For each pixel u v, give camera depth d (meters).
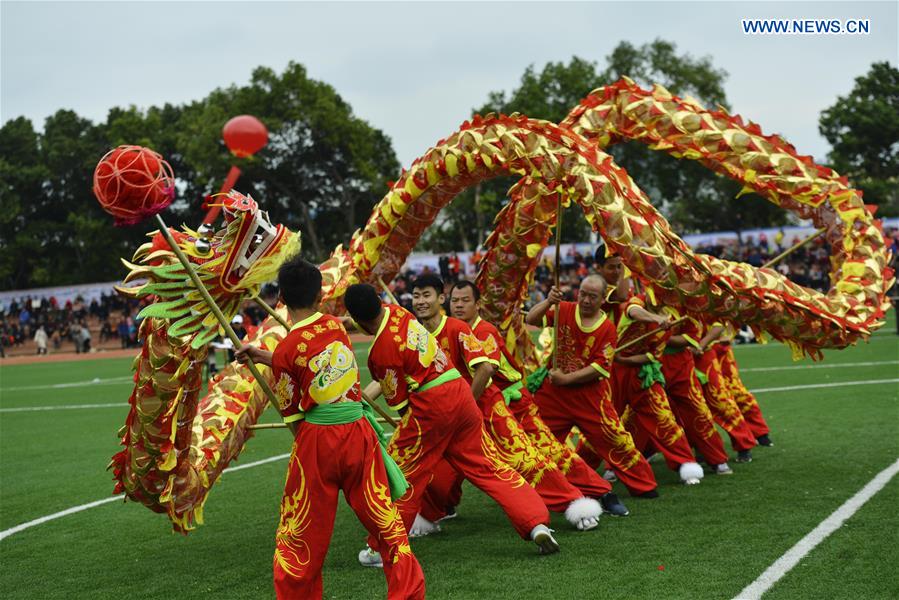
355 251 7.27
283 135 37.28
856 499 6.23
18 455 10.50
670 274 5.93
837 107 38.78
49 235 49.34
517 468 5.86
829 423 9.51
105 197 4.25
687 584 4.59
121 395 17.28
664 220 6.04
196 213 44.16
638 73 33.94
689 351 7.50
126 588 5.21
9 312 41.75
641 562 5.03
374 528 4.39
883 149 38.81
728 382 8.52
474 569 5.12
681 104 7.27
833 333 6.41
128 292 4.72
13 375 25.09
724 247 32.62
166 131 43.91
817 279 29.44
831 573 4.64
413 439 5.16
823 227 7.36
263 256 4.91
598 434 6.56
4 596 5.15
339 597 4.80
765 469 7.50
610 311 7.05
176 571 5.51
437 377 5.13
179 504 5.29
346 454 4.34
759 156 7.12
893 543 5.14
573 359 6.45
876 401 10.80
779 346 20.52
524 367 7.13
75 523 6.96
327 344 4.36
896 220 29.16
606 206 5.90
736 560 4.96
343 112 37.06
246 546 6.04
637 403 7.16
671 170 33.97
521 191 6.99
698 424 7.45
